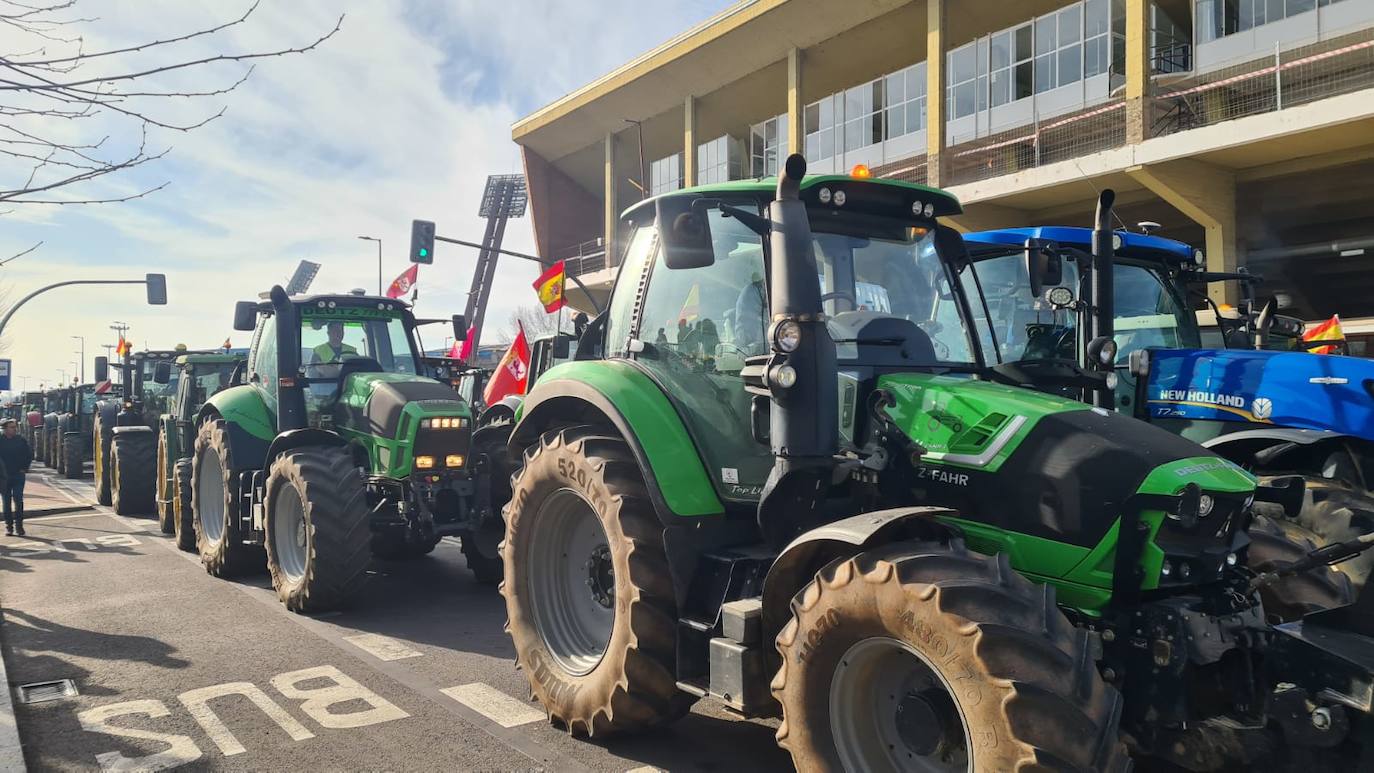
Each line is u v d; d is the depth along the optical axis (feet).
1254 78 51.21
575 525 14.98
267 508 23.24
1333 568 12.91
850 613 9.46
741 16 75.56
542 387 15.25
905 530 9.87
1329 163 48.49
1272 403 17.26
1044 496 9.99
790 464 10.74
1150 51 52.16
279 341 24.85
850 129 74.95
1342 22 47.83
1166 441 10.21
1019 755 7.98
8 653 18.66
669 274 14.39
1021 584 9.00
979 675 8.31
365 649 18.92
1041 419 10.40
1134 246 22.39
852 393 11.59
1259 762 9.86
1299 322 25.77
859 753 9.80
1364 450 16.38
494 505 23.98
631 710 12.72
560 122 101.35
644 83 88.69
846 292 12.76
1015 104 61.62
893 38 70.79
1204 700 9.93
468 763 13.00
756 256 12.98
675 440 12.93
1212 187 51.01
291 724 14.61
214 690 16.28
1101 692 8.47
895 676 9.71
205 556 27.43
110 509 46.29
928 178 64.18
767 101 85.05
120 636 20.01
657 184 99.91
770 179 13.14
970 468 10.49
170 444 36.04
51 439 80.07
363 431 24.38
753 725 14.53
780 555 10.36
